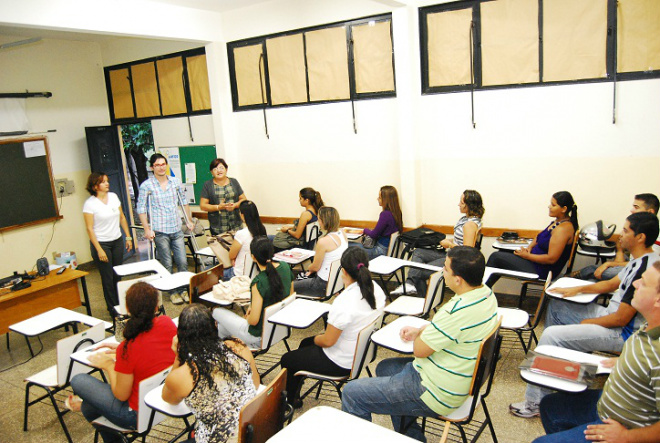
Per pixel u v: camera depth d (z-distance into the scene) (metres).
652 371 1.80
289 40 5.66
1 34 6.25
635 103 4.11
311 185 5.93
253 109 6.14
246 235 4.38
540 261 3.96
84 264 7.27
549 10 4.30
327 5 5.31
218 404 2.13
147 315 2.56
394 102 5.17
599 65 4.20
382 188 4.95
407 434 2.68
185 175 6.95
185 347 2.19
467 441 2.69
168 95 6.83
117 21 4.75
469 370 2.29
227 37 6.07
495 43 4.57
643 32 4.00
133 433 2.67
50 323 3.59
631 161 4.21
